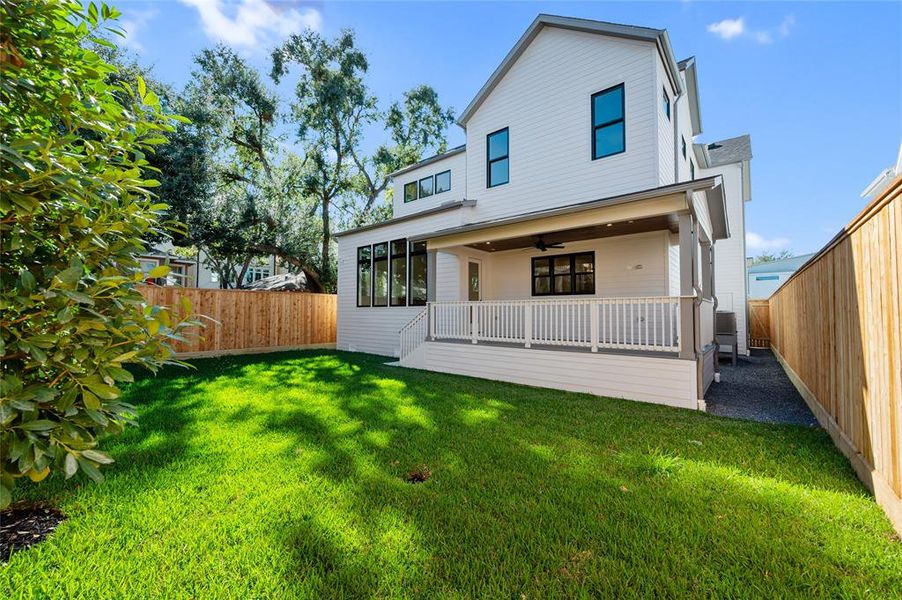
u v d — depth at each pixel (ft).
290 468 10.31
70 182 6.01
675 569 6.42
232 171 52.03
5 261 6.35
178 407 16.40
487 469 10.30
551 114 29.30
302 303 41.75
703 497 8.76
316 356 34.91
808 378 17.33
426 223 34.47
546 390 20.77
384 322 37.01
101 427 7.05
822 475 9.95
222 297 35.55
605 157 26.63
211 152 45.19
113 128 7.70
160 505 8.34
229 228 43.37
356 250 40.24
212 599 5.78
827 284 13.34
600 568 6.46
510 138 31.55
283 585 6.06
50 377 6.74
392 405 16.99
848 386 11.02
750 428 14.02
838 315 11.96
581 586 6.07
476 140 33.76
